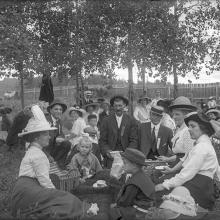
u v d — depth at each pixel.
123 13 13.97
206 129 5.34
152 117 7.98
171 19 14.30
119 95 8.57
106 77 16.34
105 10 14.08
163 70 15.43
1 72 13.77
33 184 5.37
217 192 5.66
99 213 5.29
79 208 5.30
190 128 5.43
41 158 5.43
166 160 7.05
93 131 9.13
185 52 15.12
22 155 11.19
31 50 12.36
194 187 5.20
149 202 5.07
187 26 15.10
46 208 5.18
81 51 14.91
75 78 17.47
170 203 4.94
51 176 6.36
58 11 14.45
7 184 7.13
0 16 11.41
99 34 14.58
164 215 4.82
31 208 5.17
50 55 14.92
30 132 5.48
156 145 7.92
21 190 5.31
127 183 5.16
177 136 6.52
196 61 15.48
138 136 8.19
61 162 7.56
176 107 6.57
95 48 14.84
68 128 10.57
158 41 14.45
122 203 5.14
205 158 5.24
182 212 4.87
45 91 15.42
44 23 14.58
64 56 14.90
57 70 15.46
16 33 11.91
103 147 8.40
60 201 5.25
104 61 15.14
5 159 10.41
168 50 14.73
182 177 5.19
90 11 14.19
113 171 6.48
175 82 16.81
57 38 14.95
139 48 14.52
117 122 8.48
